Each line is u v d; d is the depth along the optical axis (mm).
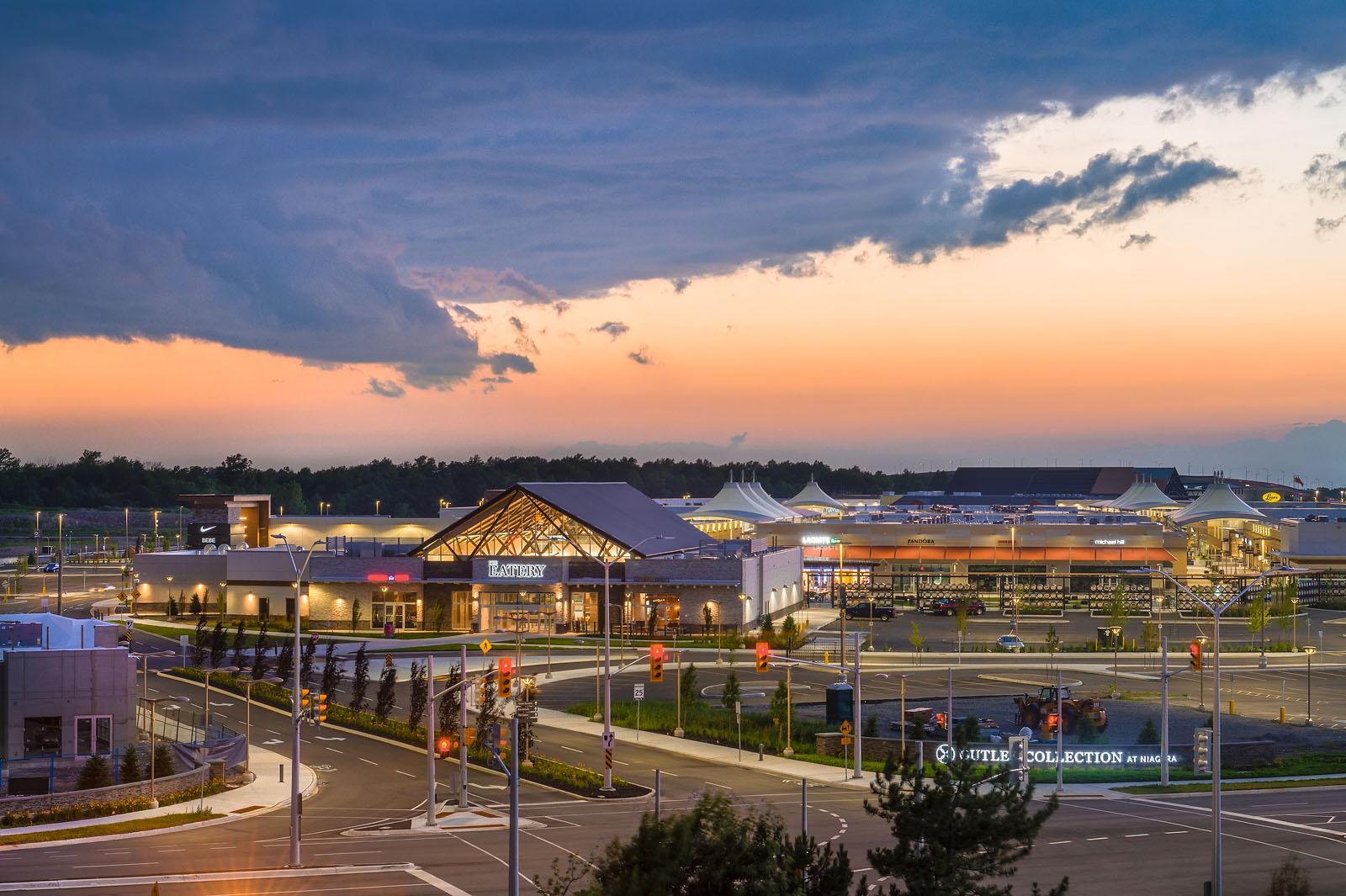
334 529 195375
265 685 100625
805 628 135000
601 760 74625
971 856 34656
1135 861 50156
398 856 51469
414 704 83250
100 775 63469
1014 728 80688
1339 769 71688
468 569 138625
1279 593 145625
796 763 73250
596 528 137500
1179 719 85625
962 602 129750
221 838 55625
